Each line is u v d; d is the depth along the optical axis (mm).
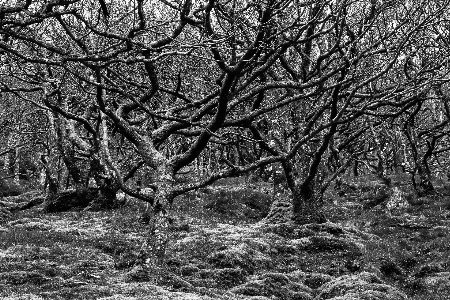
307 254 24672
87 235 26234
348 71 23250
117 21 15492
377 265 22781
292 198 29953
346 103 23078
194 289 16516
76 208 36094
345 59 22219
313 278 20953
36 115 50438
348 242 25594
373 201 38625
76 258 20656
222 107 18688
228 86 17906
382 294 17172
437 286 20031
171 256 22188
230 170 19828
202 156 54781
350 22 27984
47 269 17812
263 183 47500
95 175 35406
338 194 43531
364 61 27469
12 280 16328
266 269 22047
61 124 36438
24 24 10945
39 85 22672
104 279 17016
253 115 21234
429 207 34844
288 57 33000
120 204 35844
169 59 20562
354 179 48156
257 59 20406
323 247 25203
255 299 16656
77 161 36875
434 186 40938
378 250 25078
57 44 19594
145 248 17922
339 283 19078
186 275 19922
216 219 33500
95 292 14672
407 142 47625
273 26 18906
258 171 51750
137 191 18766
